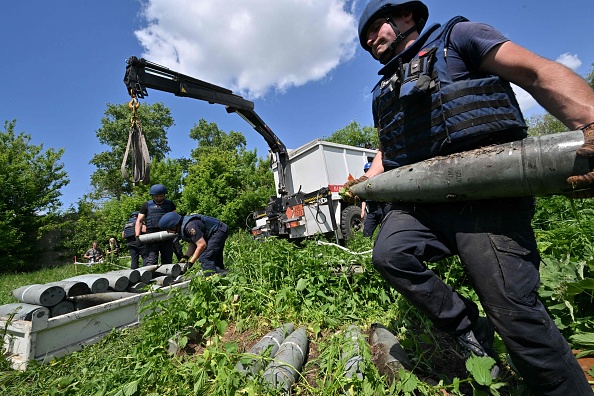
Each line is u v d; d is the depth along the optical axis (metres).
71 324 3.02
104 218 21.81
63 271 12.06
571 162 0.99
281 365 1.92
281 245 3.86
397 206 1.68
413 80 1.47
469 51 1.36
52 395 2.16
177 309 2.79
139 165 4.98
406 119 1.58
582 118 1.00
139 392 1.92
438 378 1.79
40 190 21.64
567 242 2.77
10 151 21.69
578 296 2.02
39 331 2.78
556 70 1.08
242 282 3.44
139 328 3.29
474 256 1.35
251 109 8.07
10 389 2.37
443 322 1.55
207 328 2.64
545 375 1.25
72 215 23.72
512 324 1.26
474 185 1.24
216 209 20.50
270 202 9.04
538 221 4.14
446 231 1.48
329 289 3.22
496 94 1.32
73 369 2.57
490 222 1.32
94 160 42.47
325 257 3.53
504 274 1.28
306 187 9.27
